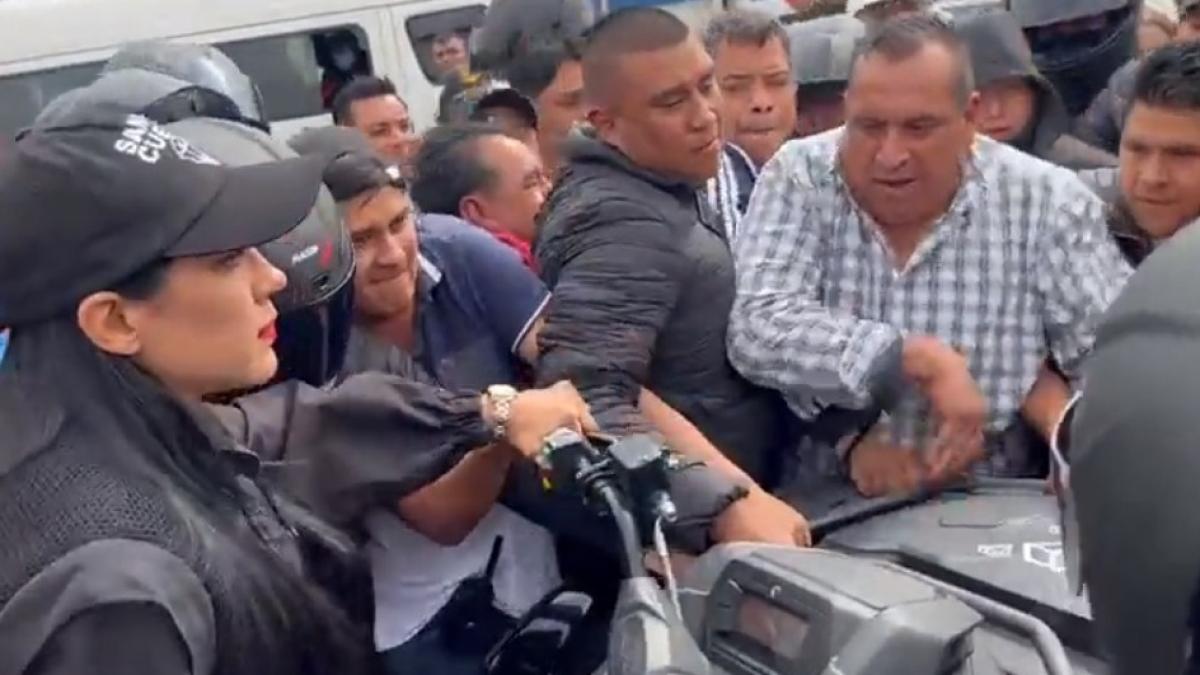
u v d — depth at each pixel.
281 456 1.71
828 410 2.07
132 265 1.30
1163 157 2.30
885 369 1.98
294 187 1.38
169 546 1.28
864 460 2.00
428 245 2.22
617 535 1.44
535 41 4.22
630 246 2.00
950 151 2.15
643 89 2.03
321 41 7.68
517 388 2.21
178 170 1.33
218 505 1.38
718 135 2.09
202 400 1.45
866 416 2.02
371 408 1.75
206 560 1.30
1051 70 3.78
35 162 1.31
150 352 1.34
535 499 1.90
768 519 1.76
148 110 1.86
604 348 1.95
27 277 1.31
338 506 1.72
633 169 2.07
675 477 1.67
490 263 2.21
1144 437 0.81
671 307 2.01
